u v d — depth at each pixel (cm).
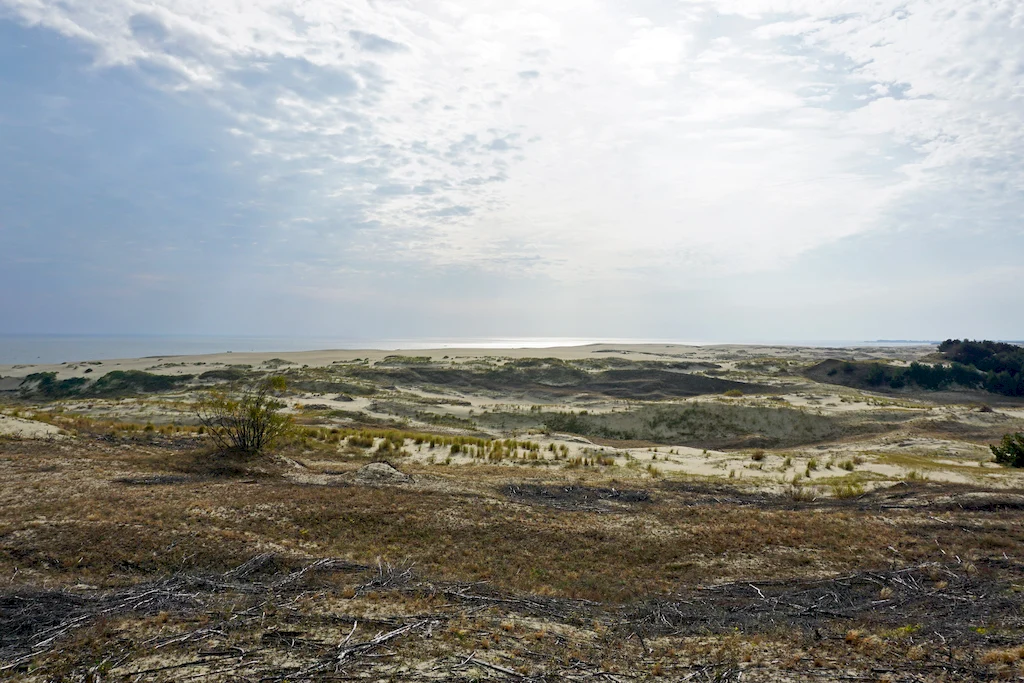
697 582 1305
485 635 917
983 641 862
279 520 1545
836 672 786
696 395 6475
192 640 862
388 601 1051
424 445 2991
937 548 1459
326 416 4066
